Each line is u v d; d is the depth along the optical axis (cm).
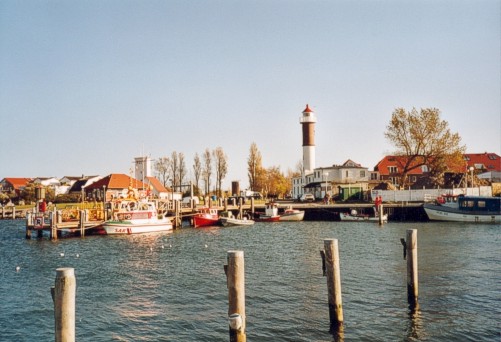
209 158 12962
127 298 2597
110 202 6862
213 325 2116
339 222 7894
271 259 3856
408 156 9456
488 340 1864
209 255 4197
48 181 15538
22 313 2362
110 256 4194
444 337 1900
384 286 2711
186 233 6378
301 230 6544
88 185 13288
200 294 2662
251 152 12744
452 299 2416
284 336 1941
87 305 2461
